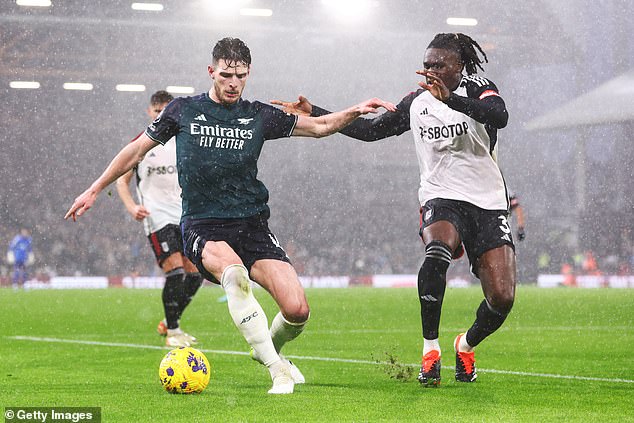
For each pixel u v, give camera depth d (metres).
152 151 10.86
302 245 52.78
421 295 6.59
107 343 11.25
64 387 6.73
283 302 6.32
